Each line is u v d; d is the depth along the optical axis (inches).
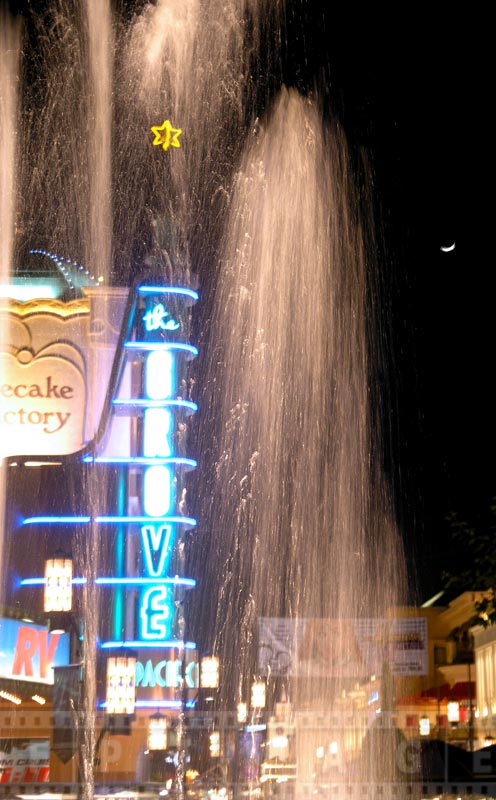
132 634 1172.5
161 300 1288.1
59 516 1210.6
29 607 1170.0
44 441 1261.1
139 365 1293.1
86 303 1285.7
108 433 1258.6
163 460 1237.1
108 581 1184.8
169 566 1203.2
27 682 1063.0
